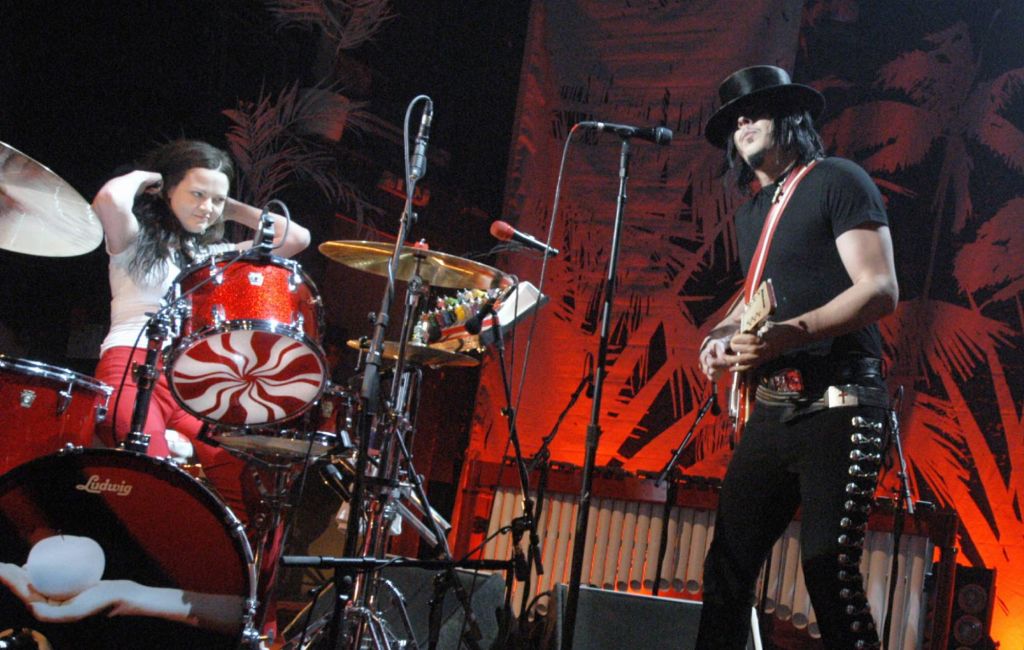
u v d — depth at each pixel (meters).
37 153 6.15
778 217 2.57
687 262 5.83
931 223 5.61
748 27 5.82
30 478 2.39
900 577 3.92
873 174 5.77
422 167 2.82
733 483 2.56
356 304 6.73
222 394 2.94
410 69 7.07
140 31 6.30
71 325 5.98
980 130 5.60
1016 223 5.45
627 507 4.34
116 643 2.41
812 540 2.36
